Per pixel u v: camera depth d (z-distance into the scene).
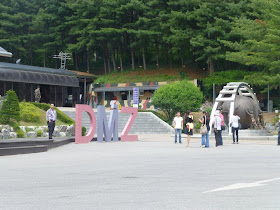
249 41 50.50
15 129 30.28
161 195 8.39
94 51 85.44
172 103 49.69
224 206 7.18
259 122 41.44
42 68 57.47
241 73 59.50
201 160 16.55
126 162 15.84
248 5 57.06
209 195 8.34
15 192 8.98
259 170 12.91
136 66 82.19
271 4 51.69
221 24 60.75
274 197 8.06
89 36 72.94
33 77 53.78
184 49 71.38
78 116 29.61
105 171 12.91
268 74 53.25
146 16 72.75
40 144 23.83
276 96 64.75
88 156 18.88
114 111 32.34
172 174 12.01
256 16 59.28
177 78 67.81
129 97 64.88
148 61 86.38
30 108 34.88
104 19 72.00
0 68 50.41
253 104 39.69
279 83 50.59
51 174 12.22
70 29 78.50
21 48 73.69
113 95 66.94
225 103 39.94
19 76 52.00
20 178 11.34
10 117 30.77
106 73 79.88
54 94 57.28
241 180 10.61
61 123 35.78
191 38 63.72
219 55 60.69
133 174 12.09
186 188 9.31
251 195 8.30
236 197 8.08
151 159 17.09
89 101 69.75
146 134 44.59
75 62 89.06
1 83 50.38
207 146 25.31
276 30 48.22
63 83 58.22
